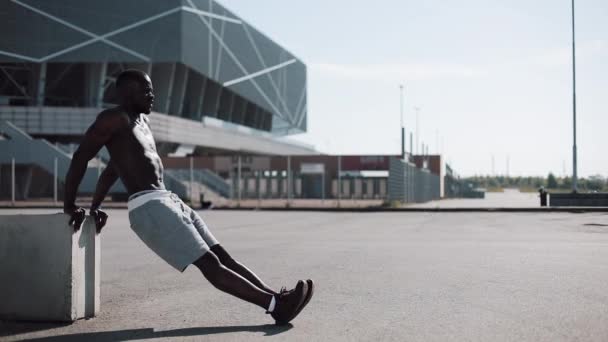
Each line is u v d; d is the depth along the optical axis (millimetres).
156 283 7406
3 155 44938
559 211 28828
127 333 4777
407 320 5168
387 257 9945
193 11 66250
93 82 63719
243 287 4852
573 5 33094
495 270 8258
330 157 53406
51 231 5188
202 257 4832
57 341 4539
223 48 74375
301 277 7754
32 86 63438
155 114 63062
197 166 46312
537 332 4711
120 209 32594
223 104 89000
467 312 5484
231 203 38312
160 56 62812
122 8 62188
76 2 61125
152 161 4949
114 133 4906
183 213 4934
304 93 107250
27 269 5242
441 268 8516
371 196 57562
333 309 5672
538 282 7191
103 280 7652
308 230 16812
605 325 4941
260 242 12945
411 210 30531
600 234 14805
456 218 23188
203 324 5090
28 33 59688
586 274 7840
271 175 57781
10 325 5090
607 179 54688
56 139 61344
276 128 118688
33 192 53500
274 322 5152
